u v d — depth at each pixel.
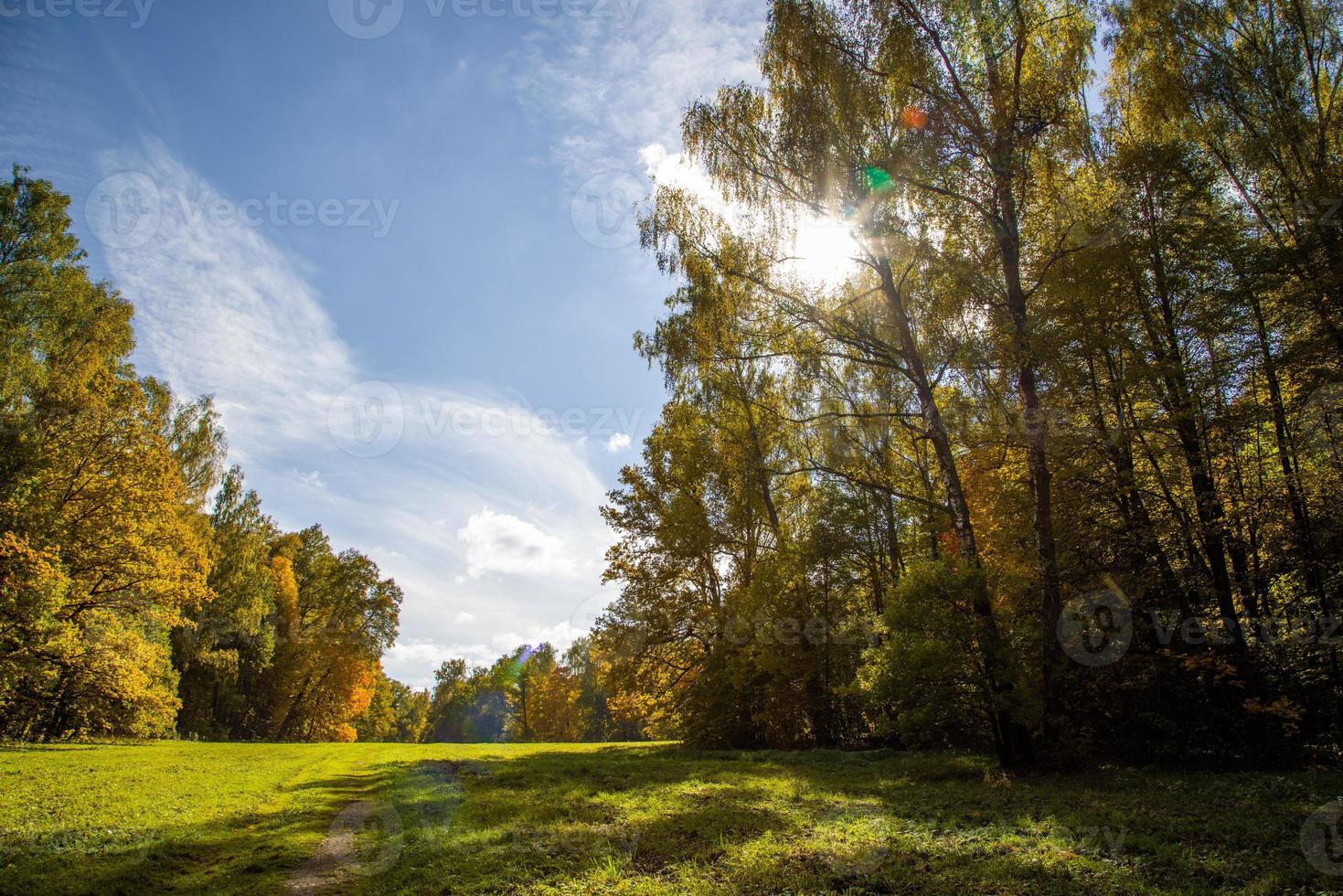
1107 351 15.70
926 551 24.62
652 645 27.55
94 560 26.16
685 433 27.66
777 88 15.22
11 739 25.22
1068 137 14.55
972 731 14.18
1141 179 15.48
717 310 17.50
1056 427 15.95
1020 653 13.35
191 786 13.25
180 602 29.61
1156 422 15.23
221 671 40.84
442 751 26.70
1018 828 7.82
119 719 27.47
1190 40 16.91
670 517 27.62
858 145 14.38
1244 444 15.68
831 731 23.19
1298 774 10.75
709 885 5.97
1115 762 13.15
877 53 14.12
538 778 14.79
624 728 79.44
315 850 8.05
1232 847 6.70
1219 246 14.82
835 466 22.66
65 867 6.98
